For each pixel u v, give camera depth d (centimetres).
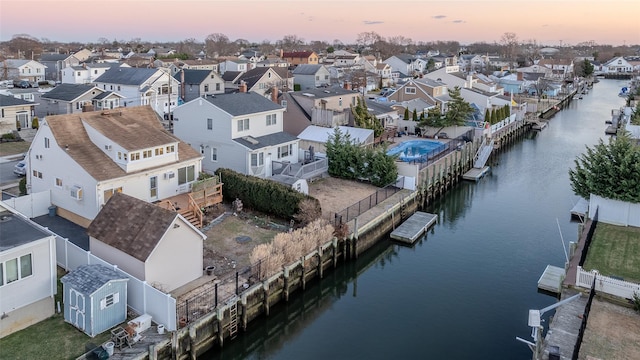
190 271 2736
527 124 8944
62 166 3422
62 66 12494
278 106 4981
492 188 5538
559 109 11569
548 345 2239
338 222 3528
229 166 4534
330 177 4897
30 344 2175
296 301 3023
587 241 3250
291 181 4359
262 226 3566
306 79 11425
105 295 2264
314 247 3177
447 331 2700
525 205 4916
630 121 6744
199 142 4681
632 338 2280
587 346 2216
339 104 6488
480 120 7625
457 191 5453
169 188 3681
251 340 2670
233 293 2627
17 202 3412
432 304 2989
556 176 5997
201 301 2534
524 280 3288
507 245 3891
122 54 17700
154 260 2523
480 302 3005
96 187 3222
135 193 3459
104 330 2284
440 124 6894
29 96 8088
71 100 7250
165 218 2597
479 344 2580
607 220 3741
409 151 6009
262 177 4506
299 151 5116
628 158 3534
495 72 15050
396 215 4225
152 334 2269
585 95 14475
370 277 3362
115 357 2097
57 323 2347
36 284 2314
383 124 6831
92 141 3550
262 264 2778
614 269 2973
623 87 15525
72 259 2739
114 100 7738
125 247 2562
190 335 2314
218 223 3566
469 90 8381
